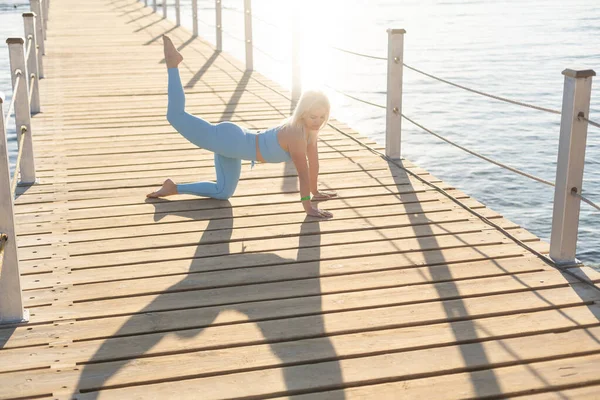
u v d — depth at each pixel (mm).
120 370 3051
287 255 4199
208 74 10273
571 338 3307
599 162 13227
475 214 4832
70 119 7516
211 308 3582
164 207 4992
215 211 4918
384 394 2889
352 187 5391
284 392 2898
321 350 3201
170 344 3250
